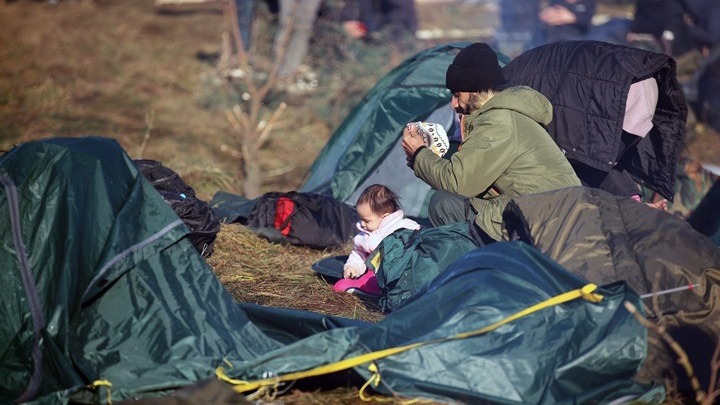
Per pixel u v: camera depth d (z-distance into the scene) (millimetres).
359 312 19875
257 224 24828
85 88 44844
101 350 15758
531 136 19641
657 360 15797
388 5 43844
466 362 15336
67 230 16625
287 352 15336
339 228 24734
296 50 42344
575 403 14914
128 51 52500
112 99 44062
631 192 22172
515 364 15258
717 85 39094
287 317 17703
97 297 16281
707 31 39375
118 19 61250
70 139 18000
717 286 16500
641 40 40594
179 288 16781
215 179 33250
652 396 15180
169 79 47375
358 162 26891
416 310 16234
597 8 63031
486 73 19922
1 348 16094
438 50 28203
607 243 17125
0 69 47125
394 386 15312
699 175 26312
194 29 59906
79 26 57344
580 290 15859
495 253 16641
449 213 19953
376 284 20797
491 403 14922
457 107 20578
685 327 16156
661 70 21172
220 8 65750
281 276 22109
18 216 16844
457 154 19672
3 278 16469
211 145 37781
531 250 16547
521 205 18016
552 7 43406
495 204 19453
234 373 15266
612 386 15203
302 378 15805
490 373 15234
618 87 20578
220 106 42625
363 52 42000
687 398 15602
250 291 21000
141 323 16141
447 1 64125
